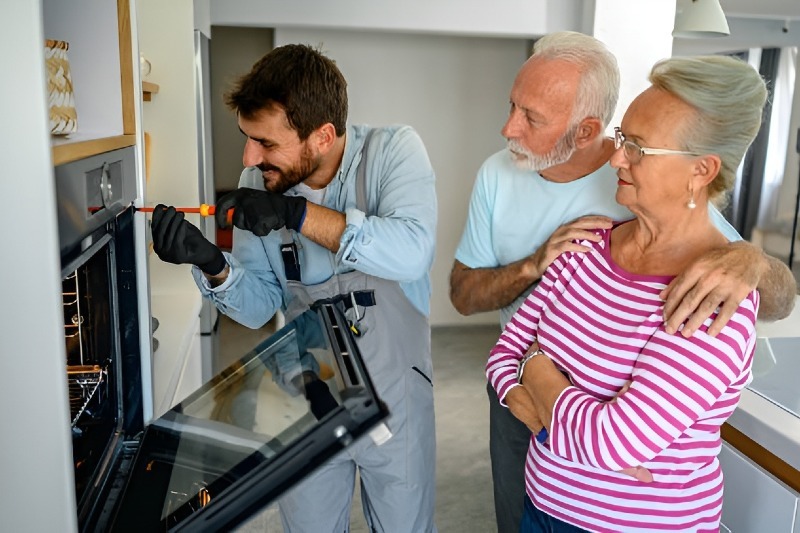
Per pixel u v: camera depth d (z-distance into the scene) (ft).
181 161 9.78
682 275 3.59
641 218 3.89
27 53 2.49
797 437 4.44
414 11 11.67
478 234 5.62
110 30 4.16
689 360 3.39
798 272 22.70
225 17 11.57
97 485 3.67
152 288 8.91
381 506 5.17
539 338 4.24
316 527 5.11
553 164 4.86
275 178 4.61
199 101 10.48
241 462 2.77
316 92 4.30
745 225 24.34
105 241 3.97
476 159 16.31
